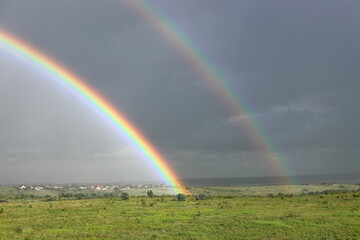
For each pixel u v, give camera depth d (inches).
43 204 2723.9
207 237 1219.2
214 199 2783.0
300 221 1437.0
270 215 1654.8
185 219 1609.3
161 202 2593.5
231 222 1470.2
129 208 2155.5
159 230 1355.8
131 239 1202.0
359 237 1154.0
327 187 7554.1
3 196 5438.0
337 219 1475.1
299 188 7450.8
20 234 1325.0
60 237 1251.2
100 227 1450.5
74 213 1966.0
